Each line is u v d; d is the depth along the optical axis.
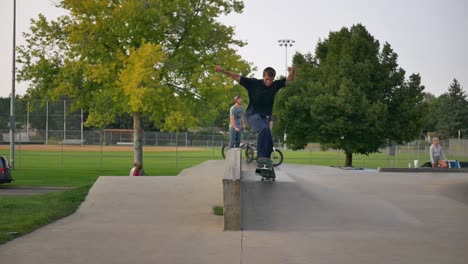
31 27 28.44
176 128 26.36
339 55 39.97
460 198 10.65
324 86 37.75
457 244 7.25
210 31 28.14
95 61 27.66
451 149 70.25
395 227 8.43
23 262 6.49
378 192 11.18
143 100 25.23
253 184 10.99
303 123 37.78
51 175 31.81
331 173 14.46
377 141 37.41
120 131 84.19
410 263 6.26
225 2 28.45
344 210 9.52
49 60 28.56
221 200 11.99
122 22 26.58
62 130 50.84
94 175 32.00
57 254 6.93
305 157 60.31
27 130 50.44
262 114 9.78
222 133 89.88
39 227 9.20
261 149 10.34
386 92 38.62
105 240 7.91
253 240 7.64
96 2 26.86
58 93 28.06
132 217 10.31
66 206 11.81
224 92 27.11
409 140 38.50
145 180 14.02
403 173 14.47
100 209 11.27
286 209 9.41
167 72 27.34
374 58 38.62
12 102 35.34
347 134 36.97
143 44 25.62
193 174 15.75
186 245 7.47
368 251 6.86
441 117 99.12
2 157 25.53
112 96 27.80
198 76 26.89
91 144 70.19
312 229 8.34
